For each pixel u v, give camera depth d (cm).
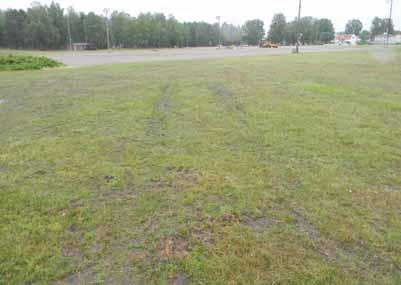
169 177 359
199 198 313
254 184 342
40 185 339
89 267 222
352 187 337
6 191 325
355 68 1534
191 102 750
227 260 229
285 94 852
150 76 1269
